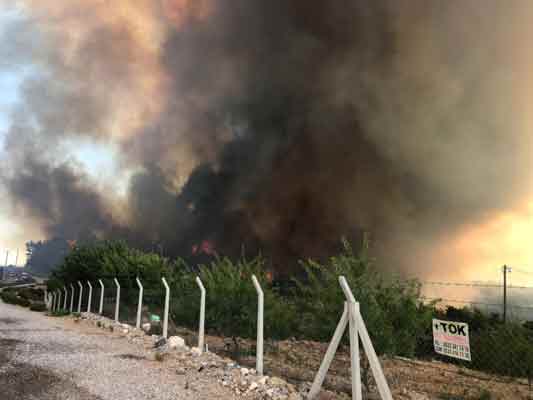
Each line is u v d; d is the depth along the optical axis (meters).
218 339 13.26
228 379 7.25
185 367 8.45
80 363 8.47
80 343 11.47
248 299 11.61
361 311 6.64
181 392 6.46
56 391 6.29
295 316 10.53
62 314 25.23
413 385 7.91
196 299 12.95
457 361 9.92
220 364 8.55
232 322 11.88
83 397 6.02
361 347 6.82
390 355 6.66
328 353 5.88
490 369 9.43
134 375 7.54
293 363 9.54
